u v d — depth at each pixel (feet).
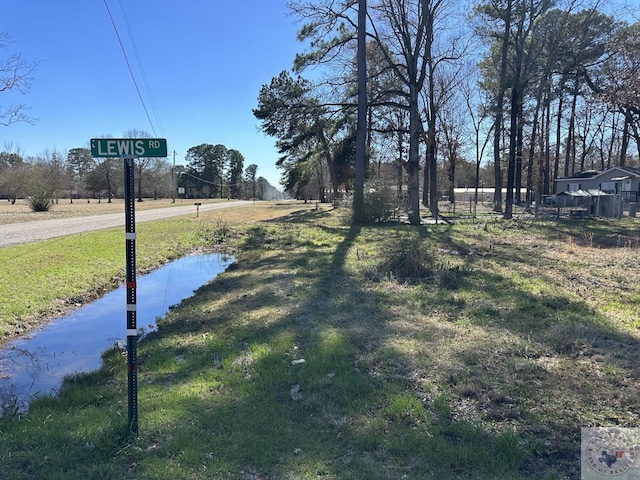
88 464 9.28
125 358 17.29
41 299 26.71
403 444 9.77
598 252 38.55
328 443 10.02
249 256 45.01
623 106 51.65
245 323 20.26
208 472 8.90
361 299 23.56
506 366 14.06
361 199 72.23
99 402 12.95
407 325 18.76
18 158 222.48
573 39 78.23
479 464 9.05
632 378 12.98
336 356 15.29
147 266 40.45
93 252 42.52
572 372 13.51
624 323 18.35
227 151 384.68
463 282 26.66
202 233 65.62
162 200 270.26
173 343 18.49
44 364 17.87
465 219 82.33
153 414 11.44
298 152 134.51
